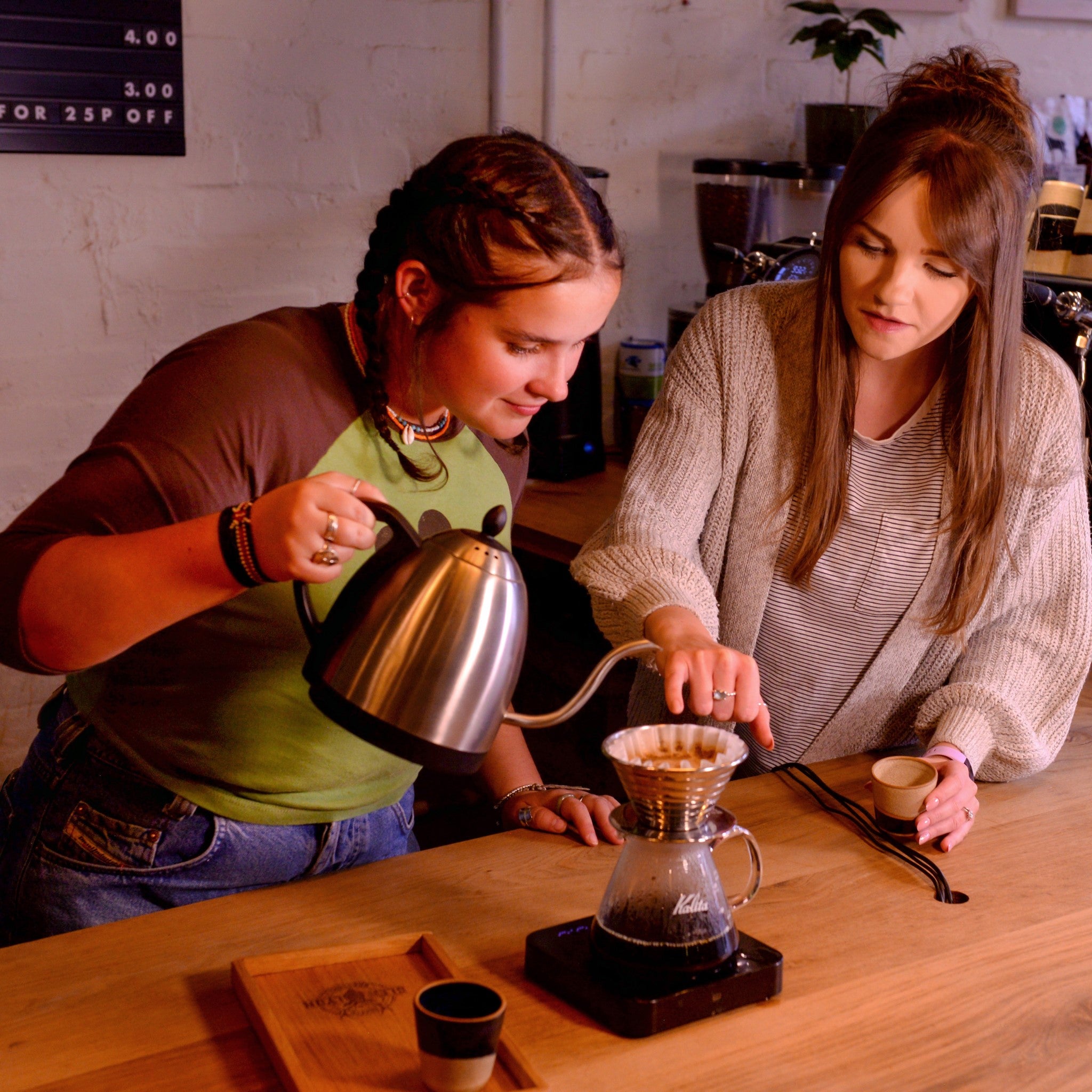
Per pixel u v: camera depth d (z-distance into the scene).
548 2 2.71
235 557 0.91
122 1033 0.94
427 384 1.08
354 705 0.92
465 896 1.16
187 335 2.55
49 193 2.37
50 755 1.21
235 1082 0.90
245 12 2.45
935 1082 0.92
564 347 1.03
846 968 1.06
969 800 1.31
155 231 2.47
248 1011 0.96
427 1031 0.84
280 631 1.13
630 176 2.92
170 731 1.16
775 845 1.28
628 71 2.86
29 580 0.95
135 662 1.16
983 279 1.28
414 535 0.94
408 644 0.91
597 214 1.02
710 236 2.72
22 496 2.47
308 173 2.59
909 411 1.46
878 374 1.44
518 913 1.13
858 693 1.56
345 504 0.90
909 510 1.46
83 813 1.19
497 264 0.98
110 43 2.33
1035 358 1.45
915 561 1.47
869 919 1.14
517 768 1.38
